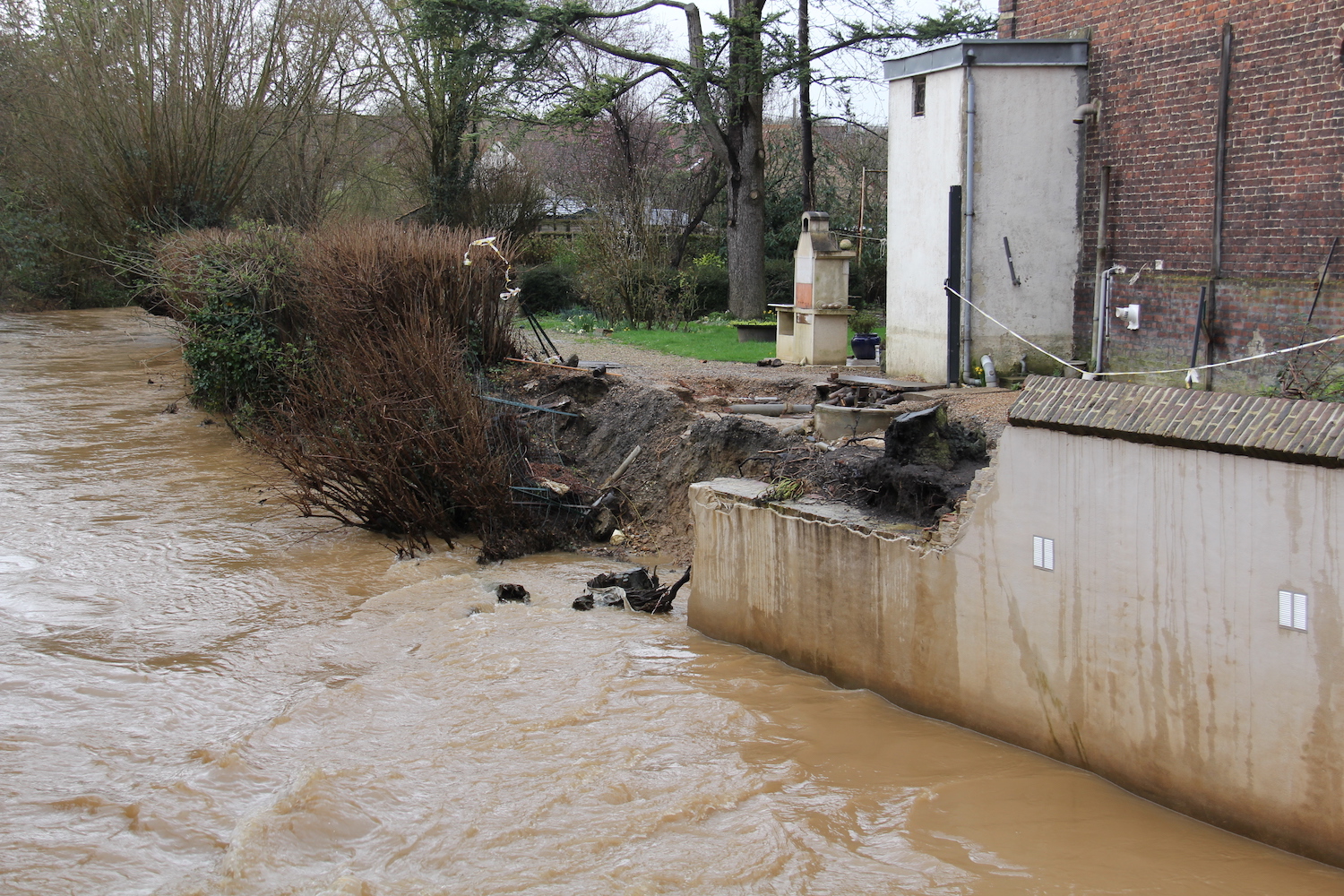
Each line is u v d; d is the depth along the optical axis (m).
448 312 14.90
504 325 15.57
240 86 27.72
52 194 32.56
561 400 14.19
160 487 13.35
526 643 7.87
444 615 8.74
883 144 31.69
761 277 25.84
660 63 25.23
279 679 7.42
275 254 17.47
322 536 11.45
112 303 38.03
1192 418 4.80
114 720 6.71
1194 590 4.80
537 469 12.38
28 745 6.32
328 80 29.81
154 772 5.98
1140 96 12.45
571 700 6.71
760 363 16.67
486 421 11.84
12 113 32.56
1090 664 5.30
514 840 5.00
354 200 33.44
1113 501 5.10
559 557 10.99
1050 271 13.50
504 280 15.66
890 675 6.46
